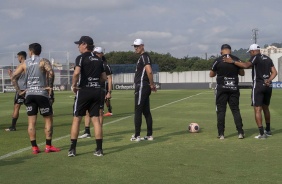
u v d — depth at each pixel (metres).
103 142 9.01
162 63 91.25
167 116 15.27
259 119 9.16
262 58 9.17
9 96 37.38
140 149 7.99
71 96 35.16
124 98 30.78
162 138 9.48
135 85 9.12
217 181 5.50
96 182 5.54
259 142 8.67
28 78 7.77
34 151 7.67
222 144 8.48
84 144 8.73
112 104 23.53
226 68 9.08
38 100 7.67
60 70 53.62
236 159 6.91
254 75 9.23
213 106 20.52
